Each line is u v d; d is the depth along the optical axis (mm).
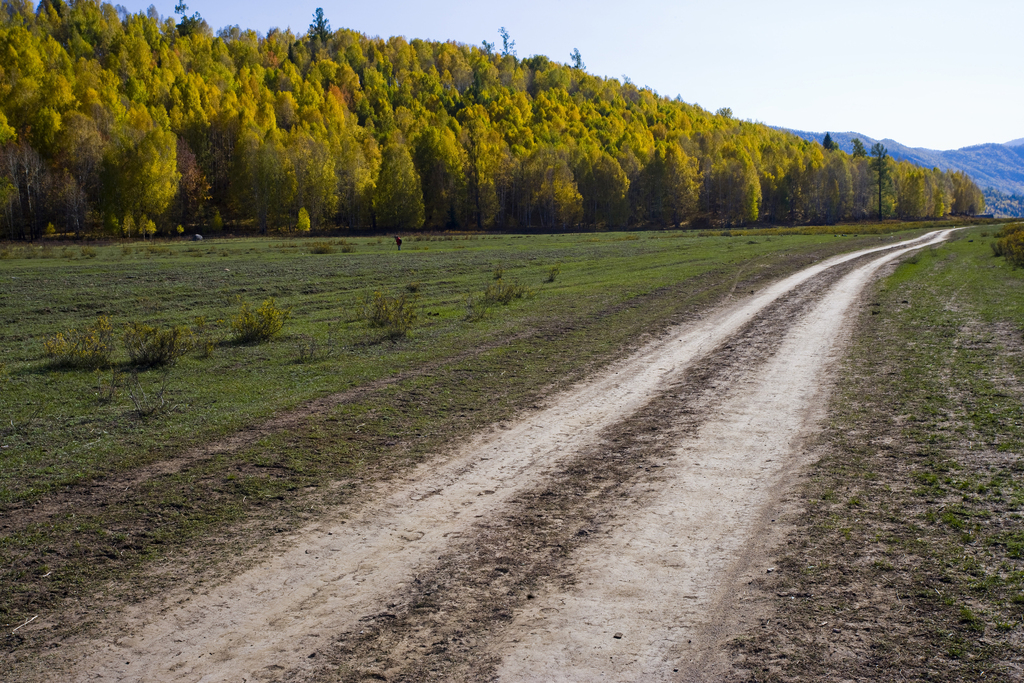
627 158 131250
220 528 7219
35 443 10188
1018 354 13914
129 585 6020
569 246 62906
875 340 17047
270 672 4785
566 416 11703
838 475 8289
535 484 8531
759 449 9617
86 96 98312
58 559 6484
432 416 11680
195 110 114125
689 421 11242
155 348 16703
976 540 6316
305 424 11117
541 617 5434
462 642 5113
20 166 77938
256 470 8969
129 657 4980
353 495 8172
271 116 120438
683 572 6117
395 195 103250
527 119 164625
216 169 112688
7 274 34375
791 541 6582
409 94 174000
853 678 4457
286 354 17797
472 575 6184
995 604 5230
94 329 21406
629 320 21891
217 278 35219
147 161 83938
